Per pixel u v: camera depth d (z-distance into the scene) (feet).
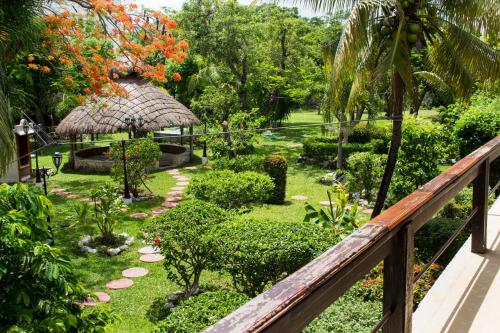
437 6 28.27
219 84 73.36
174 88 84.79
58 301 10.36
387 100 51.72
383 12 27.37
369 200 41.37
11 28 22.09
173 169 58.23
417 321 8.59
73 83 29.91
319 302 3.86
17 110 24.82
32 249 9.97
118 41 29.30
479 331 8.22
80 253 30.14
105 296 24.00
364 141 62.34
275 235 18.90
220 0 66.80
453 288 9.78
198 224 22.26
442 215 26.94
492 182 31.78
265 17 76.13
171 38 30.25
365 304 13.87
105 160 58.59
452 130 38.96
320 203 42.24
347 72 25.73
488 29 28.99
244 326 2.94
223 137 51.72
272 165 41.98
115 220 32.40
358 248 4.47
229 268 19.15
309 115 123.85
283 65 75.10
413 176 34.55
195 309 14.12
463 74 28.58
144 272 27.14
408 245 5.81
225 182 34.01
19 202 11.06
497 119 34.55
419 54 42.98
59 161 38.19
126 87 58.54
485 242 11.56
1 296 9.90
